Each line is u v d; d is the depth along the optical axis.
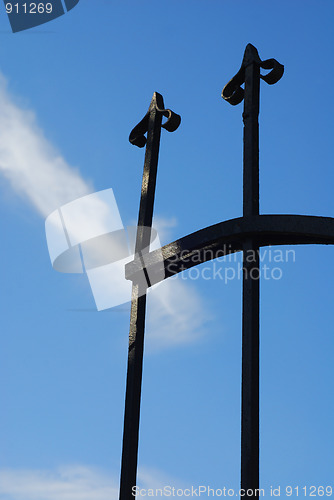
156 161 2.67
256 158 2.34
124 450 2.29
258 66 2.47
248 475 1.98
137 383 2.35
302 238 2.23
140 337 2.40
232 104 2.55
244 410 2.05
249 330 2.12
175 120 2.68
